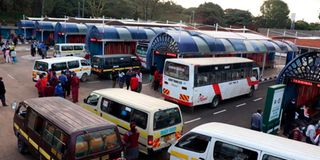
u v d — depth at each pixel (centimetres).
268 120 1408
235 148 821
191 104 1747
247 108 1964
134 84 1945
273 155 761
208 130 899
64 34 4059
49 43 4747
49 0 7281
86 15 7712
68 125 842
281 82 1538
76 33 4147
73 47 3416
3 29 5409
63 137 823
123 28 3169
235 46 2742
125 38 3064
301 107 1577
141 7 8300
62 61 2191
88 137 821
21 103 1102
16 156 1080
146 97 1246
